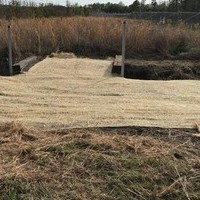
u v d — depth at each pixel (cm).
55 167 393
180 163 405
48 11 2172
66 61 1043
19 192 347
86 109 597
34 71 901
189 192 352
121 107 609
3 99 647
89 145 439
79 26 1341
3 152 422
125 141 457
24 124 517
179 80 855
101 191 353
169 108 607
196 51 1205
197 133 499
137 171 385
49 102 637
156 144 454
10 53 896
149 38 1260
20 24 1312
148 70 969
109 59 1168
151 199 343
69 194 346
